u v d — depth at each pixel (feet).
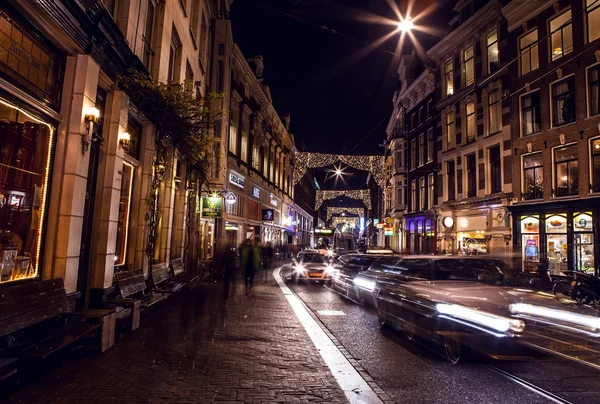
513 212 67.56
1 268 17.76
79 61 22.35
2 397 13.91
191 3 52.13
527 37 67.31
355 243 239.50
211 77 71.87
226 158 75.36
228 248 41.37
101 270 26.22
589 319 21.40
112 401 13.93
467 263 27.25
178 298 39.32
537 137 63.98
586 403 14.99
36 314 16.90
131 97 29.86
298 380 16.89
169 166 42.78
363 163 113.91
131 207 33.65
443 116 91.15
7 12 17.29
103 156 27.27
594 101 56.18
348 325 29.30
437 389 16.34
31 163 20.13
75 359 18.56
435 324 20.65
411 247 110.32
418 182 106.11
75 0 20.11
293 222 171.53
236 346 21.94
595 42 55.26
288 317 31.22
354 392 15.71
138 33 31.12
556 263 59.72
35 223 20.48
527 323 19.95
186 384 15.87
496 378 17.74
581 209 56.44
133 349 20.57
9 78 17.57
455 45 86.63
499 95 73.15
